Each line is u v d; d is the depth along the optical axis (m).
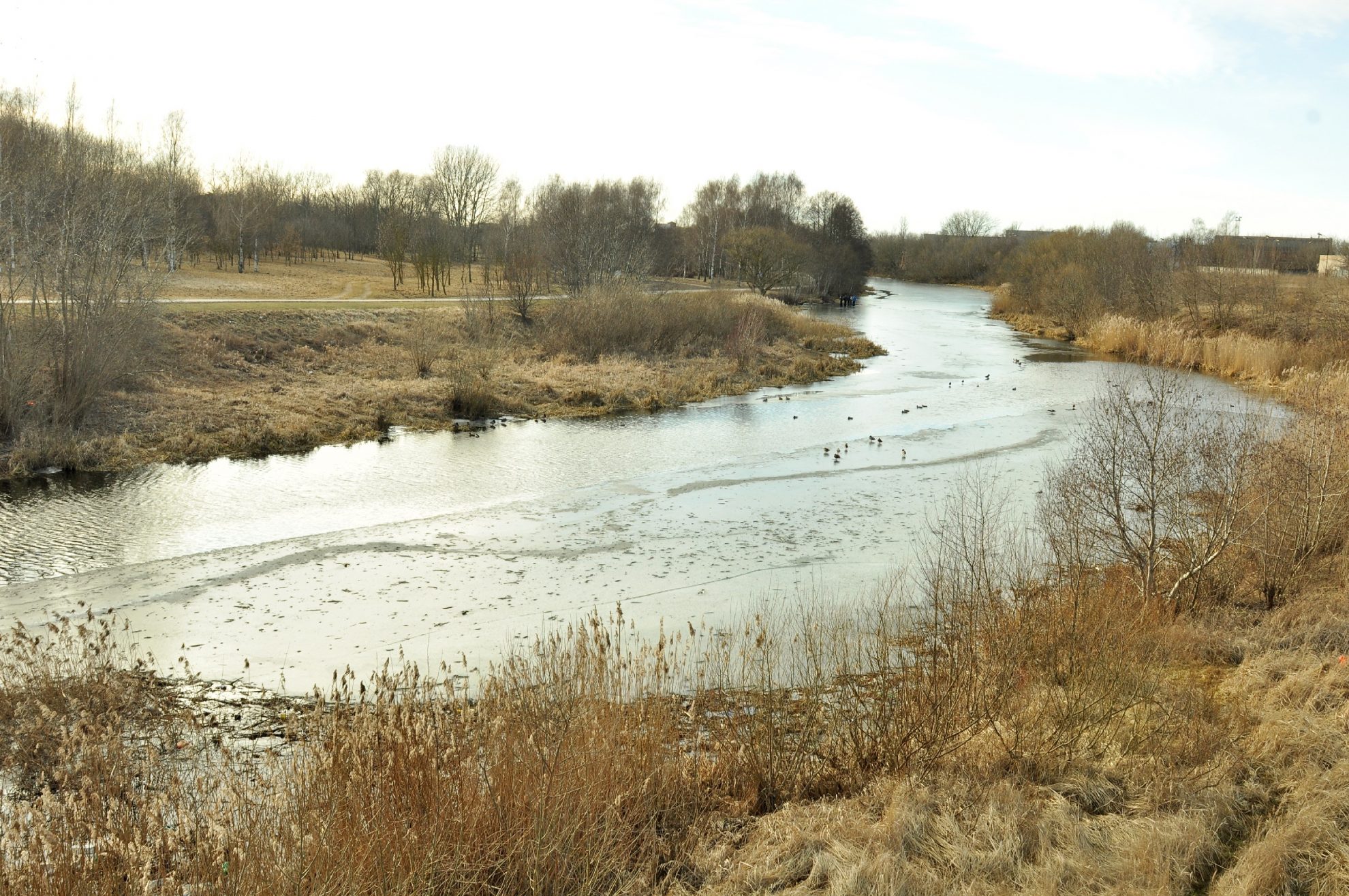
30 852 5.58
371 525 17.92
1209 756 7.98
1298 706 8.95
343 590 14.26
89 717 8.42
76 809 6.22
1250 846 6.59
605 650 8.69
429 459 23.95
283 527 17.84
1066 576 12.56
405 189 99.62
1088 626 9.91
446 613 13.36
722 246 84.19
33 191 24.28
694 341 44.91
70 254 23.64
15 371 22.41
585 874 6.33
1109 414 17.38
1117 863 6.39
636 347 42.38
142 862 5.73
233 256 67.31
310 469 22.45
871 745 8.29
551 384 33.50
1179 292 53.97
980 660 9.16
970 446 26.23
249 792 6.83
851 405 33.66
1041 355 49.84
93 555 15.87
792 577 15.02
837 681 9.38
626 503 19.83
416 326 38.31
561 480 21.92
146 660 11.52
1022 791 7.41
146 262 34.41
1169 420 15.95
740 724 9.02
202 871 5.75
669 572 15.27
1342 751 7.82
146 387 27.20
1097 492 13.31
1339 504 13.16
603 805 6.93
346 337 36.66
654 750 7.72
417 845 6.15
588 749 7.31
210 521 18.06
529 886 6.22
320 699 7.36
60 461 21.55
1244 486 12.79
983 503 19.53
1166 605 11.99
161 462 22.55
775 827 7.10
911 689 8.87
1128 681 9.03
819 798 7.81
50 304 25.70
